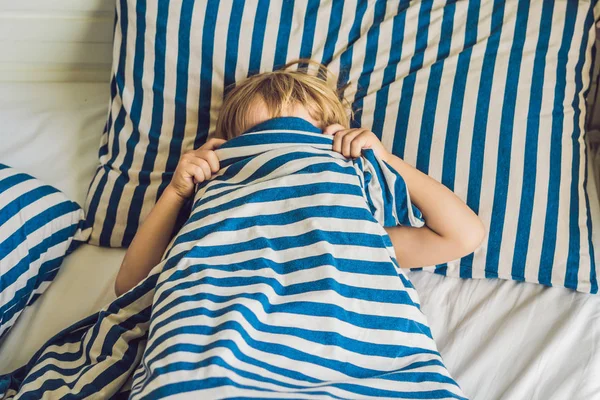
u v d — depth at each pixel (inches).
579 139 40.4
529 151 39.1
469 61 40.7
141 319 33.3
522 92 39.9
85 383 31.5
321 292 29.9
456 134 39.6
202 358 26.6
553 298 37.1
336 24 42.2
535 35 40.6
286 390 27.1
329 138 36.1
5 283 35.9
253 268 30.8
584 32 40.9
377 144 36.4
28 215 38.0
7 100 50.2
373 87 41.6
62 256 40.4
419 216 35.8
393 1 42.2
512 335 35.0
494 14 41.1
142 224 38.0
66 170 45.5
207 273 30.5
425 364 30.0
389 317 30.5
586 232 38.3
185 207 38.2
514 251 38.1
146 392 26.3
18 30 50.4
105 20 50.3
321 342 29.0
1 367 35.8
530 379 32.7
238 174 34.9
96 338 32.9
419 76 40.9
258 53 41.9
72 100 50.3
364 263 31.5
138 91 43.3
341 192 32.8
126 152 43.4
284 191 33.0
